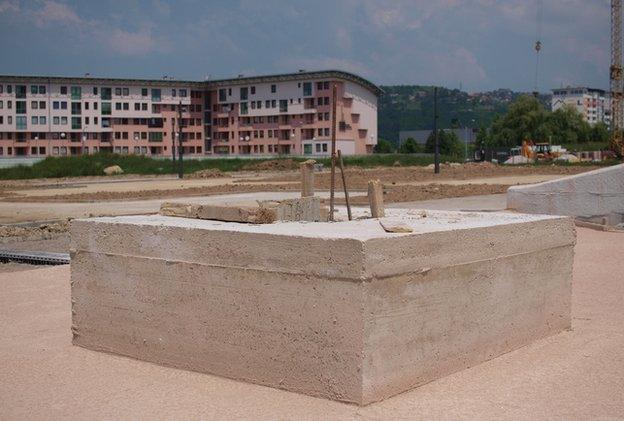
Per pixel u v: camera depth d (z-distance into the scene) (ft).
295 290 22.25
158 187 135.85
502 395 22.22
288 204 30.25
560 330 29.78
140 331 26.25
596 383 23.32
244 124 310.86
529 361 25.82
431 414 20.56
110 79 296.10
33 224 70.95
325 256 21.53
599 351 26.91
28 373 24.86
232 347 23.86
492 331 26.05
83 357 26.73
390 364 21.89
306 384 22.22
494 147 359.25
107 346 27.27
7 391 23.08
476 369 24.88
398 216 31.17
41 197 109.40
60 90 288.92
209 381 23.77
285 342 22.61
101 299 27.27
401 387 22.33
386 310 21.65
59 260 48.60
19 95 283.38
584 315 32.55
